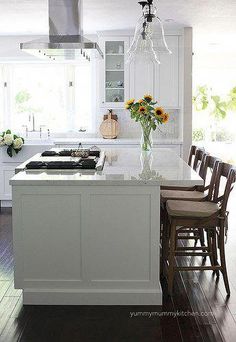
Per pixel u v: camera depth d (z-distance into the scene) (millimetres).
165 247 4434
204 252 4727
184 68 7523
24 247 3918
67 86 8391
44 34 8008
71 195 3852
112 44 7699
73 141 7484
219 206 4250
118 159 5199
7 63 8328
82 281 3934
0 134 7766
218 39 8633
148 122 5652
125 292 3916
